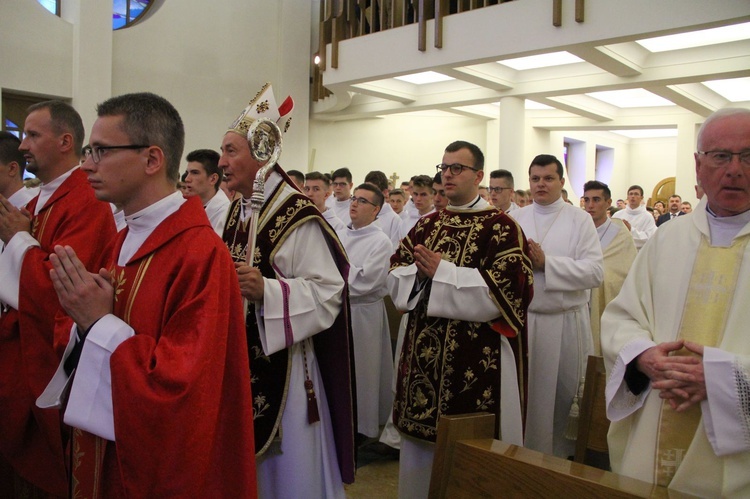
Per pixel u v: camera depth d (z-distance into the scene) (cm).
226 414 163
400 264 315
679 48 869
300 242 249
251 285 222
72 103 992
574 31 775
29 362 230
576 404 383
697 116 1246
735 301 181
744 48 821
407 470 295
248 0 1253
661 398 181
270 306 227
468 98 1148
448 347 284
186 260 159
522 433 289
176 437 143
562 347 380
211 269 159
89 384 149
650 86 943
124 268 166
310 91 1398
